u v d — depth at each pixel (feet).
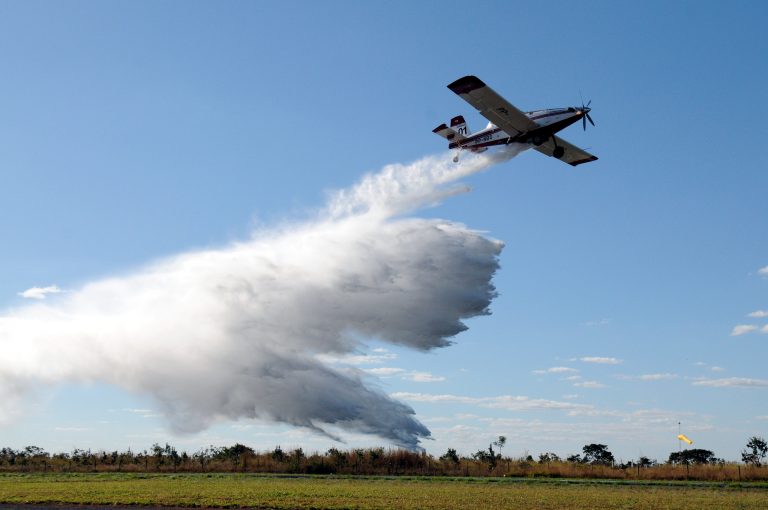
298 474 174.91
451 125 179.73
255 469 195.93
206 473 182.39
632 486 132.05
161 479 152.46
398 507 87.71
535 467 184.24
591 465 190.80
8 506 91.09
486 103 141.59
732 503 96.48
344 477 159.12
